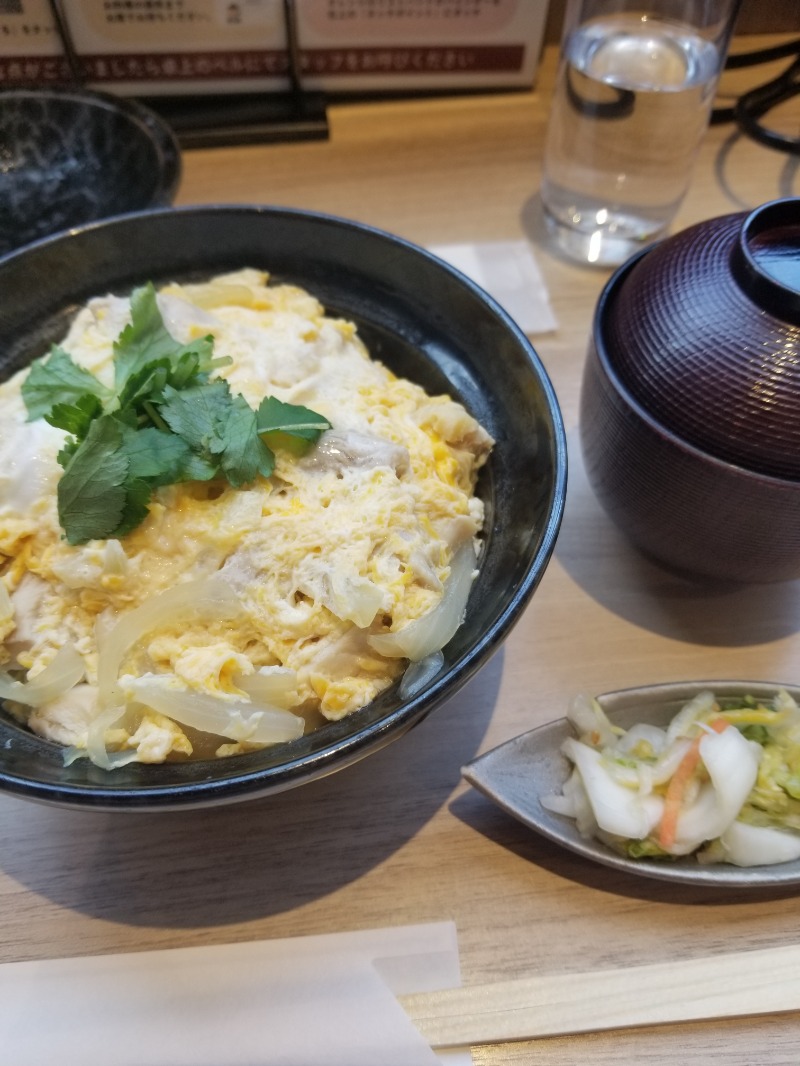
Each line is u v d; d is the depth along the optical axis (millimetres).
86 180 353
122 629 203
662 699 232
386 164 401
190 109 406
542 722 238
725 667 252
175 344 239
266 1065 182
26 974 191
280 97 413
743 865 205
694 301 217
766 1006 190
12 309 251
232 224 266
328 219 260
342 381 249
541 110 430
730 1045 188
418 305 263
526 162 406
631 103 309
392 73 417
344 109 425
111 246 260
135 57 384
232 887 206
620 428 224
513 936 201
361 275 270
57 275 256
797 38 435
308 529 212
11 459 220
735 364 204
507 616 185
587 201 352
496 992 192
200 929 200
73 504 201
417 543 216
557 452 210
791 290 198
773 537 214
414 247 252
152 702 198
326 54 401
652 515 233
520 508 227
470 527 232
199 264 275
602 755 218
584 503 288
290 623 204
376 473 221
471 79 426
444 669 192
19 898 202
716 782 207
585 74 314
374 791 222
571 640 256
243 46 388
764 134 342
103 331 252
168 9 366
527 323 335
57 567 208
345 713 203
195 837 213
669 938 202
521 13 397
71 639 211
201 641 207
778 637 259
